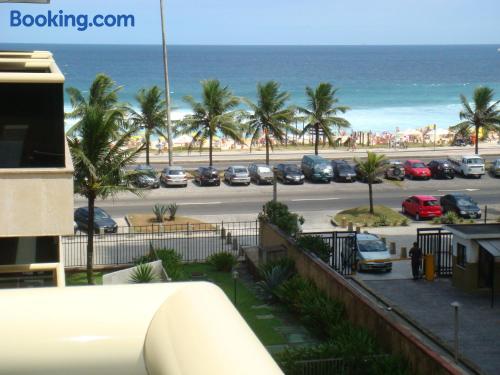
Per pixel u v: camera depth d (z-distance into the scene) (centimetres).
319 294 2300
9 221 1216
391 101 14250
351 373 1672
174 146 7300
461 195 4328
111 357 292
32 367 286
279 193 4912
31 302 312
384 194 4916
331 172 5325
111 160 2519
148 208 4362
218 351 246
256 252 3056
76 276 2920
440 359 1526
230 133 5297
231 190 5006
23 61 1603
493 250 2583
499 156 6844
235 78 19775
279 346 2108
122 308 310
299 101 13700
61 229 1236
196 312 291
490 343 2167
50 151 1241
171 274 2717
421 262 2983
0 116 1227
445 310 2506
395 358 1633
